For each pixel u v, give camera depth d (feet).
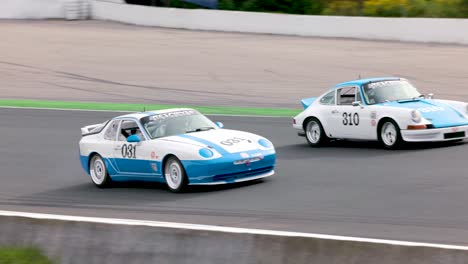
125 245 92.27
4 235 100.01
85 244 94.63
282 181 146.30
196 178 137.28
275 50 399.24
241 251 86.63
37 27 493.77
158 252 90.43
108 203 138.62
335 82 325.01
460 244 91.71
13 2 533.14
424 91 296.92
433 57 355.77
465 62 341.00
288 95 302.86
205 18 476.95
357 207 118.32
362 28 417.08
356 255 82.12
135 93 320.50
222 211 122.11
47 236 97.25
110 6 522.06
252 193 135.44
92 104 296.92
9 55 410.52
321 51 389.39
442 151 165.99
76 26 498.69
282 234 85.81
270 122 241.76
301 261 84.17
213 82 337.52
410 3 481.46
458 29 382.22
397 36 404.16
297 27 441.27
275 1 543.80
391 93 181.68
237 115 260.42
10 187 164.04
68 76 362.12
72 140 224.33
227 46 417.90
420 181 136.26
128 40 447.01
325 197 128.26
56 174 177.58
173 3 570.46
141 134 148.97
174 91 321.52
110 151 153.99
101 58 400.47
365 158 165.68
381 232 100.68
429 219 106.63
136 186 155.43
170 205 130.41
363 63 355.97
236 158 138.21
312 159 171.22
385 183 136.87
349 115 182.09
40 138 229.86
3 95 323.57
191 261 88.53
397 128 171.32
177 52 408.87
